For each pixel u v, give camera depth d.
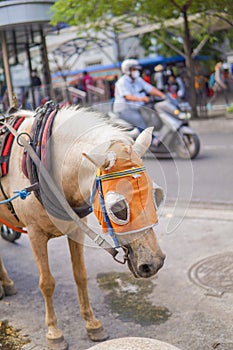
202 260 5.07
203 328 3.82
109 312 4.19
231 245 5.41
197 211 6.60
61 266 5.26
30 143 3.23
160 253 2.61
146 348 2.31
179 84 16.77
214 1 10.32
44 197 3.06
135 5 12.76
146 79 15.35
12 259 5.60
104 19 15.06
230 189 7.51
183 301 4.29
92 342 3.75
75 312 4.25
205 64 21.64
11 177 3.55
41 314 4.27
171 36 19.34
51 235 3.55
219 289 4.44
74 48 18.98
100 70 22.55
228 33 15.70
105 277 4.89
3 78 15.57
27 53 13.54
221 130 13.63
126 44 22.59
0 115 4.37
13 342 3.83
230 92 19.55
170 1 12.13
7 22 10.97
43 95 13.54
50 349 3.67
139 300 4.37
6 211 3.86
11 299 4.59
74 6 11.88
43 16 11.01
